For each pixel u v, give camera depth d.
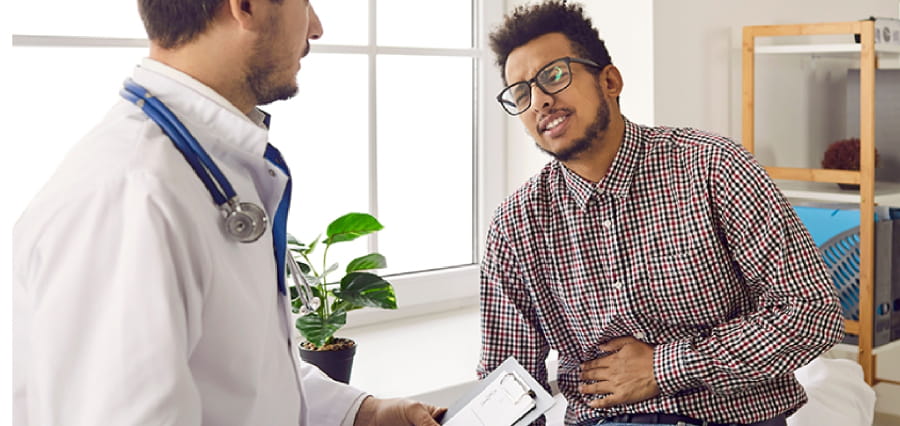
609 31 2.29
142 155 0.85
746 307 1.44
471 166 2.51
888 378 2.83
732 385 1.38
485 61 2.46
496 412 1.38
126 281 0.81
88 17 1.83
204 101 0.93
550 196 1.51
